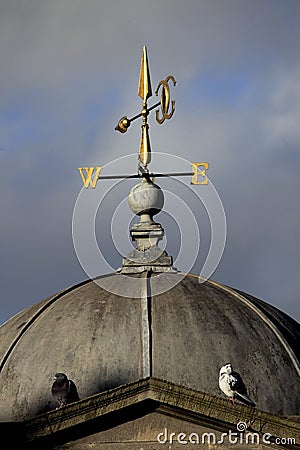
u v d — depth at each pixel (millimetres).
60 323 53000
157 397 45000
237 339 52344
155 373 50594
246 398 46281
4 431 44375
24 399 50875
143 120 58844
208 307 53594
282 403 51125
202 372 50750
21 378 51469
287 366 52375
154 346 51375
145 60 59594
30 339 52875
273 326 53969
